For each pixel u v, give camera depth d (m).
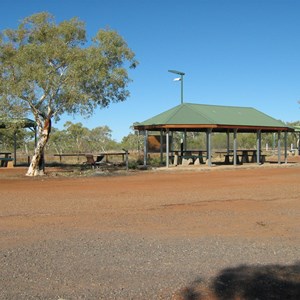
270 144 53.56
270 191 13.05
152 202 10.77
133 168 23.05
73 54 17.09
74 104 17.66
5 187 14.26
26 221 8.27
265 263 5.68
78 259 5.78
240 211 9.50
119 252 6.13
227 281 5.00
